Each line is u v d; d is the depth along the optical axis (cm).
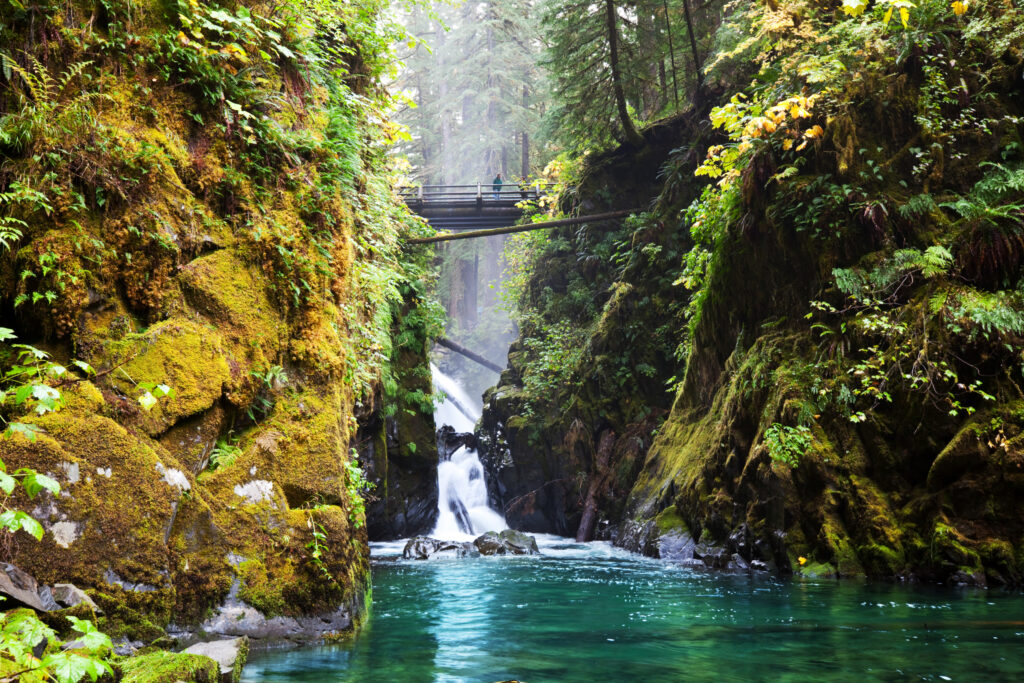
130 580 418
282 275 560
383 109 883
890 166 970
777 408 937
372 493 1405
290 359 558
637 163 1895
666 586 790
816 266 982
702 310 1220
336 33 794
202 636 441
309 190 600
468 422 2402
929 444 829
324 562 508
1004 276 852
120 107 504
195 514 462
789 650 481
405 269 1418
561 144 2266
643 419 1539
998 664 439
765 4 1072
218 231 542
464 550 1180
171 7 549
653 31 2031
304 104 652
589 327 1786
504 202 2208
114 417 453
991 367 817
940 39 982
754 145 1045
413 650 477
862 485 856
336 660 443
